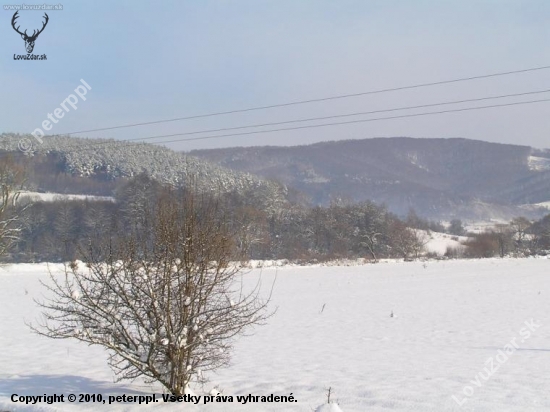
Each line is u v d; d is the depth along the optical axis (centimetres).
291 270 5125
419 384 1012
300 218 9312
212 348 883
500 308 2481
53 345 1500
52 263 4566
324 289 3381
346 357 1330
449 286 3619
